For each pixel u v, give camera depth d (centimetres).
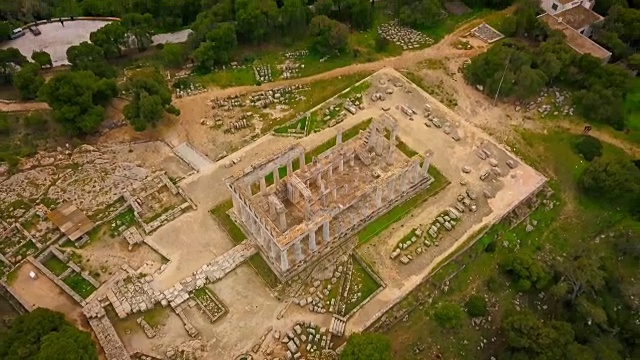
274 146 9800
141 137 9831
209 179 9200
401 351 7612
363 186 9019
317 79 11100
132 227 8469
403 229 8669
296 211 8762
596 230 9169
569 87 10931
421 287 8119
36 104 10106
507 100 10719
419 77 11206
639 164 9456
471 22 12481
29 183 8794
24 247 8138
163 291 7788
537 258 8731
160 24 12400
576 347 7219
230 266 8100
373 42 11988
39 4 12244
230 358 7256
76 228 8175
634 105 10725
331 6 12000
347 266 8250
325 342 7438
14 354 6419
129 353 7238
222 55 11094
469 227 8700
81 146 9369
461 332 7875
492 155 9688
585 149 9812
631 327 7981
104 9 12481
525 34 11906
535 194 9325
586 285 7994
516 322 7400
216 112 10388
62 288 7688
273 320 7644
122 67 11262
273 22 11588
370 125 9288
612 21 11806
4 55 10275
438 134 10031
